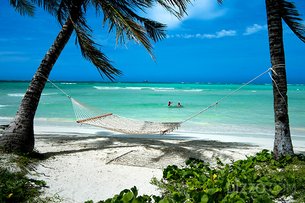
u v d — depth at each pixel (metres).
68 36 4.43
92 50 4.49
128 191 2.37
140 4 4.45
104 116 5.81
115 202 2.17
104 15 4.74
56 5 5.94
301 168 3.30
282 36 3.85
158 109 14.29
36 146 5.02
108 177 3.30
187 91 34.81
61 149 4.85
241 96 25.44
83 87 41.97
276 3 3.81
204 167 3.72
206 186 2.67
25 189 2.58
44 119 10.09
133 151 4.80
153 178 3.27
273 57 3.86
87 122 5.05
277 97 3.86
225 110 14.05
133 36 4.36
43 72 4.16
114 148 5.07
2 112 11.56
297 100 20.53
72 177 3.22
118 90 34.94
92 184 3.02
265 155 3.98
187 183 2.86
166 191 2.87
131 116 11.53
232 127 9.01
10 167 3.12
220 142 6.29
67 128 8.27
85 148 5.02
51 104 15.45
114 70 4.81
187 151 4.86
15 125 3.84
